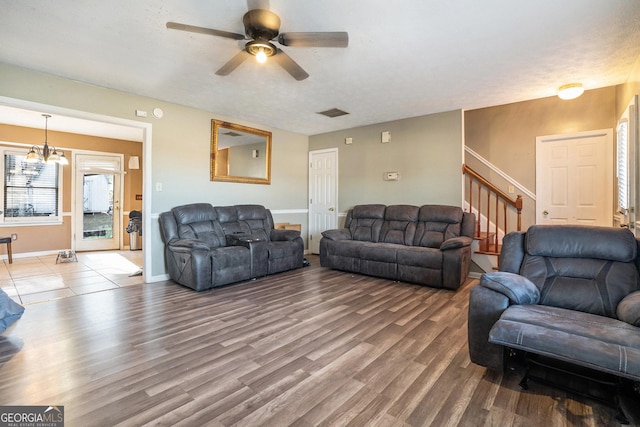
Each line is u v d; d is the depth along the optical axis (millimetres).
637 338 1486
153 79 3502
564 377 1924
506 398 1723
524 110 4812
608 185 4211
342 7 2178
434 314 3008
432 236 4434
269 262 4496
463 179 4629
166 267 4328
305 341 2410
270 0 2096
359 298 3500
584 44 2721
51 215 6352
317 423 1515
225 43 2699
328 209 6254
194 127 4633
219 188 5000
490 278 2094
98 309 3107
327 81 3547
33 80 3256
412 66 3148
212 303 3305
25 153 5988
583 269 2164
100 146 6895
